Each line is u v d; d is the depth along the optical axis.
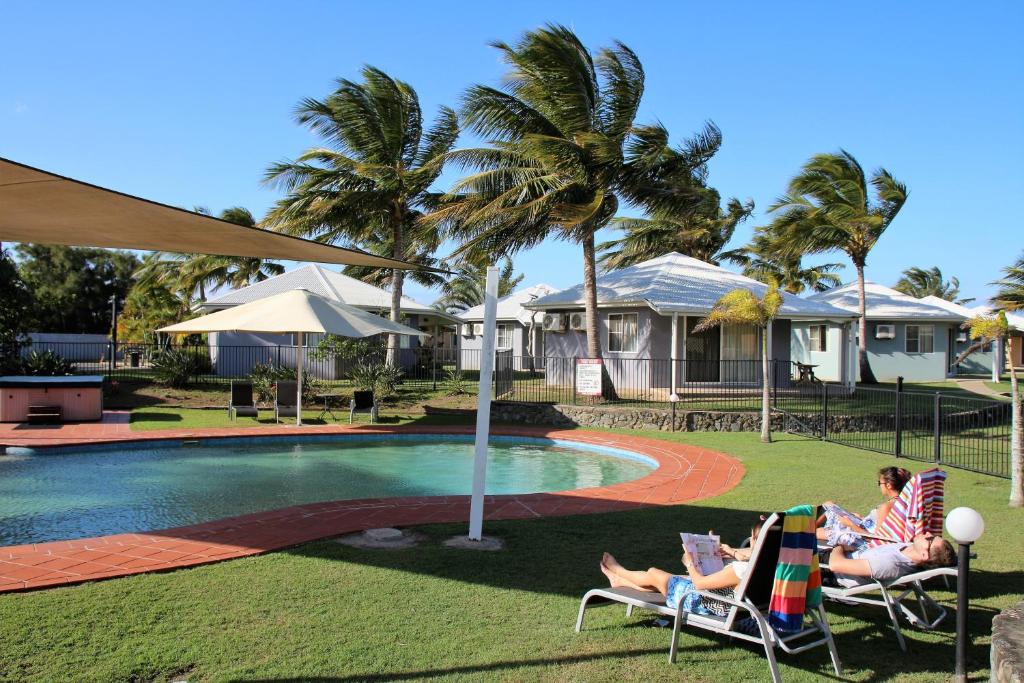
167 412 20.44
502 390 23.80
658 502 9.70
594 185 20.91
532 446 17.12
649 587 5.12
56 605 5.42
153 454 14.64
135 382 24.28
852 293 35.38
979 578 6.45
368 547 7.22
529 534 7.84
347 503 9.27
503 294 57.72
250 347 27.08
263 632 4.98
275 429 17.16
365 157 26.02
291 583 6.04
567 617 5.40
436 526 8.14
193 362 24.69
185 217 6.38
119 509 9.72
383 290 34.22
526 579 6.26
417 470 13.58
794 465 13.10
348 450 15.93
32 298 24.08
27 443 14.36
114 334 35.66
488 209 19.97
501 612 5.46
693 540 4.96
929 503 5.85
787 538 4.44
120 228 7.00
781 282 43.00
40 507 9.79
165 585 5.94
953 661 4.77
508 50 20.64
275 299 17.84
